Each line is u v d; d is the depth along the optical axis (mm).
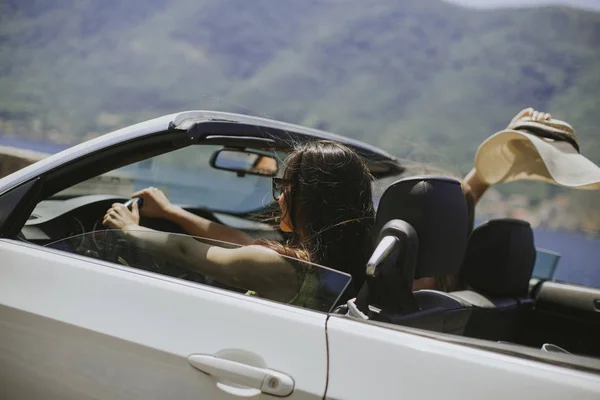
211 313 1404
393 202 1530
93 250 1663
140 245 1647
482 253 1938
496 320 1832
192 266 1599
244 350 1338
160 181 2758
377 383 1238
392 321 1447
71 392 1483
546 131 2293
